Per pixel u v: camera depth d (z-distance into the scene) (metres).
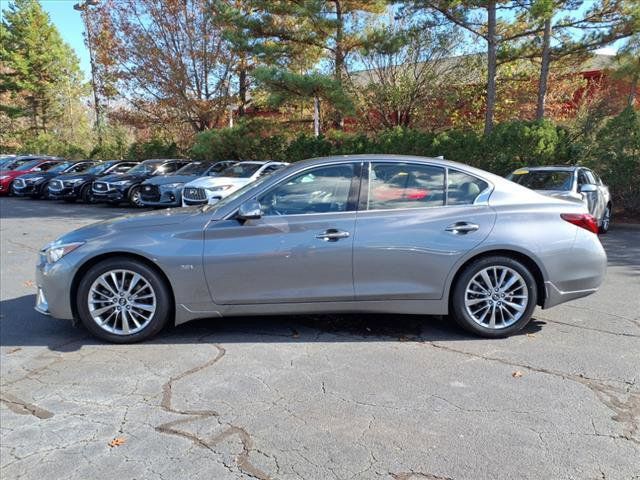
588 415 3.20
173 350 4.31
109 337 4.43
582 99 21.58
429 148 16.09
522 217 4.48
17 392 3.60
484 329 4.50
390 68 20.94
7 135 44.38
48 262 4.43
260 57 20.58
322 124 22.58
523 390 3.53
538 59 19.70
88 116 44.59
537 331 4.71
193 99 24.31
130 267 4.36
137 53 24.16
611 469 2.66
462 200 4.55
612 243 9.84
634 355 4.14
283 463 2.74
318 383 3.68
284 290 4.39
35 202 19.27
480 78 21.42
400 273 4.40
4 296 6.13
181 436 3.02
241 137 21.17
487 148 14.62
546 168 10.51
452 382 3.67
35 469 2.72
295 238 4.35
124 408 3.36
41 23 41.47
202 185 12.66
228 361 4.07
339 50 20.12
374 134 20.72
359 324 4.92
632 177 13.26
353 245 4.34
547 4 14.57
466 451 2.83
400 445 2.90
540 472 2.64
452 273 4.41
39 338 4.64
